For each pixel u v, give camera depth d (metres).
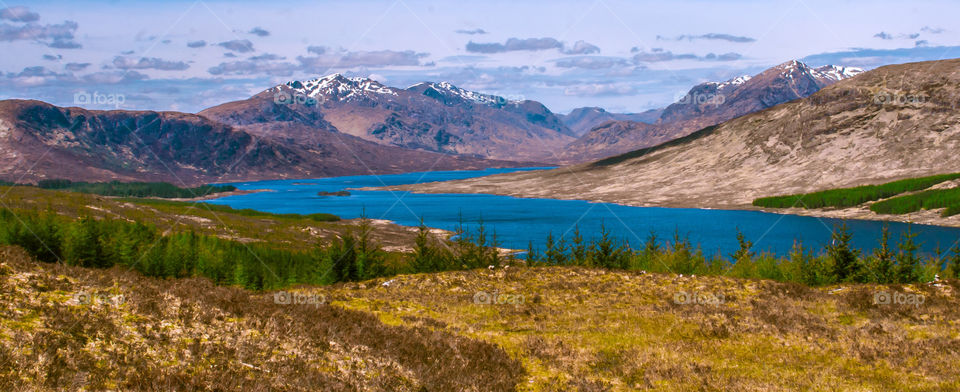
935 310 26.28
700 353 21.16
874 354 20.39
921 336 22.44
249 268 71.19
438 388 16.14
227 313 19.39
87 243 65.94
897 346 21.09
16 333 13.94
